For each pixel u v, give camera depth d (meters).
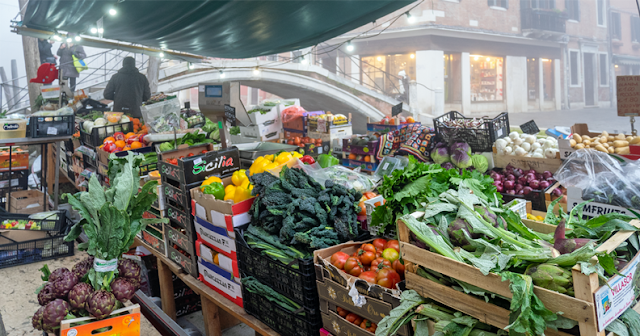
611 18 32.25
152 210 3.73
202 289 3.03
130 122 5.91
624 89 4.06
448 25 24.08
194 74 15.95
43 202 6.00
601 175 2.73
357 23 6.35
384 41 25.48
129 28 7.07
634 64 33.94
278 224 2.50
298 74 18.41
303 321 2.22
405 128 6.45
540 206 3.73
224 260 2.79
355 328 1.96
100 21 6.57
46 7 6.34
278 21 6.25
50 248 4.50
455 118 5.24
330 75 19.39
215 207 2.80
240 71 16.86
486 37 25.67
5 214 4.39
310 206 2.39
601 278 1.30
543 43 28.55
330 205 2.46
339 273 1.98
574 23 30.00
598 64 31.72
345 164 7.04
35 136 5.27
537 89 29.06
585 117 25.02
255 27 6.64
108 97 8.36
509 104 27.70
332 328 2.10
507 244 1.56
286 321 2.33
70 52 12.98
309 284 2.16
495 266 1.45
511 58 27.44
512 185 4.01
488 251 1.54
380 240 2.27
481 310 1.49
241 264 2.66
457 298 1.56
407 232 1.72
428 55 23.67
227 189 2.96
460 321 1.54
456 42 24.66
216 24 6.56
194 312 4.16
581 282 1.26
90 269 2.26
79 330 2.07
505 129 4.75
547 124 22.80
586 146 3.88
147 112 5.37
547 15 27.45
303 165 3.00
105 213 2.21
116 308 2.19
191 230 3.14
